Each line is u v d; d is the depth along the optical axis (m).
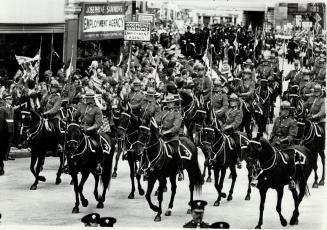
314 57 34.91
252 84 25.30
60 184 21.08
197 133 23.00
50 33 29.06
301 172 17.08
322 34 38.75
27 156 24.42
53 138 20.34
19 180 21.22
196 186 18.00
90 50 32.41
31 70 25.33
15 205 18.34
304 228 17.05
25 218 17.11
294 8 42.53
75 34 30.06
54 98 20.31
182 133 18.91
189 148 17.67
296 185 17.39
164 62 33.88
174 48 41.12
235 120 19.00
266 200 20.09
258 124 25.62
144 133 16.78
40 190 20.22
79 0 29.97
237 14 46.81
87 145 17.61
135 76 26.28
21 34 27.97
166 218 17.45
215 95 21.73
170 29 44.19
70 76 22.55
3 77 25.52
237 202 19.41
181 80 26.00
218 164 18.47
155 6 45.12
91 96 18.08
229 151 18.42
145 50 35.84
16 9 27.67
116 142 21.86
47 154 24.30
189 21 47.25
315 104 21.36
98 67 29.05
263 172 16.28
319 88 21.62
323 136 21.06
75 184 17.92
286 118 17.45
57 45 29.70
